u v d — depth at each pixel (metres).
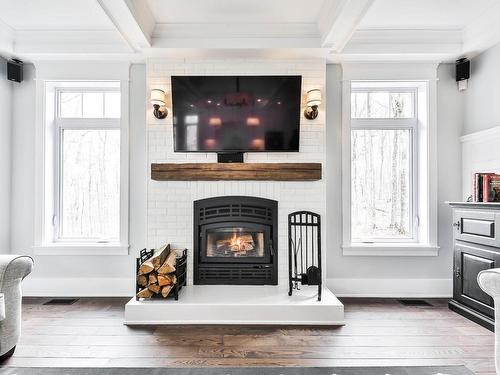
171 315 2.72
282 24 3.10
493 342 2.41
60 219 3.63
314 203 3.36
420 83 3.56
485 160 3.20
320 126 3.39
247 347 2.31
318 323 2.71
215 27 3.11
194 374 1.95
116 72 3.48
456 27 3.19
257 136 3.32
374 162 3.65
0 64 3.36
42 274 3.47
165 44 3.13
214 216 3.34
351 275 3.50
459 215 2.99
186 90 3.30
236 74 3.37
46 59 3.41
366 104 3.67
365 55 3.31
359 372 1.98
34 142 3.53
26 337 2.47
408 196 3.65
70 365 2.07
